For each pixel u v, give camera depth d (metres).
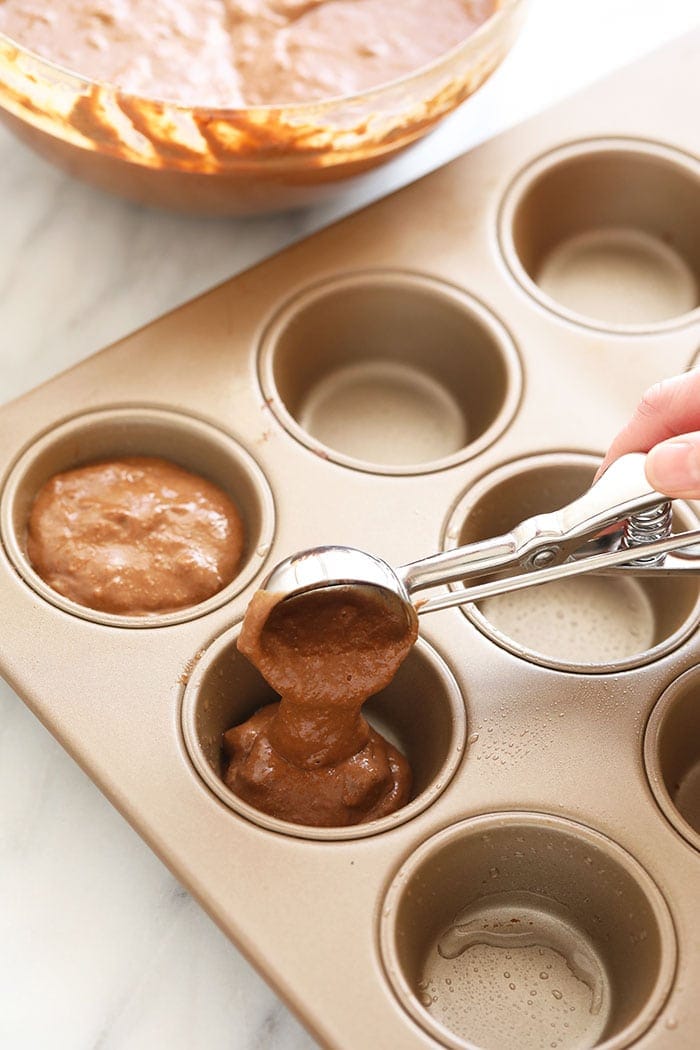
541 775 0.58
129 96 0.62
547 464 0.64
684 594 0.62
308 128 0.63
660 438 0.57
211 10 0.69
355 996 0.54
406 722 0.61
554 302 0.67
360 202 0.72
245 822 0.57
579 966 0.58
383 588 0.55
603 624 0.65
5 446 0.63
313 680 0.57
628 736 0.58
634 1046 0.54
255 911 0.55
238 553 0.63
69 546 0.61
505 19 0.65
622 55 0.77
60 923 0.58
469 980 0.58
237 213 0.68
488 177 0.70
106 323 0.69
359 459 0.66
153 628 0.60
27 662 0.59
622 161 0.71
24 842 0.59
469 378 0.68
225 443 0.63
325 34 0.68
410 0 0.70
